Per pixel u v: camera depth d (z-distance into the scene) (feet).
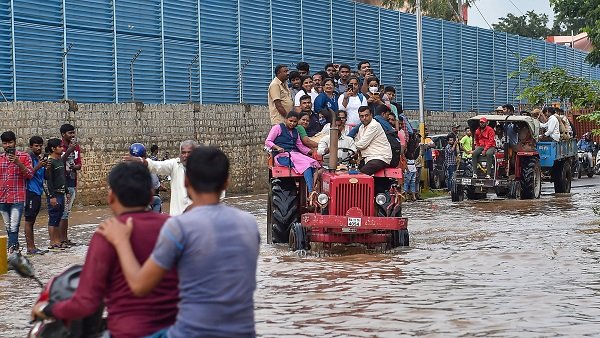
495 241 68.44
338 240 63.62
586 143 178.50
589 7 166.71
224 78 137.80
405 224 63.57
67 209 71.41
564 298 43.86
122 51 119.44
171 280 23.07
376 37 174.81
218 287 21.88
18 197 66.59
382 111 73.87
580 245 64.59
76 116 108.58
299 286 49.11
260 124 141.49
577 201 111.14
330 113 66.59
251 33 143.23
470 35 204.74
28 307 46.11
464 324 38.42
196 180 22.91
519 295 44.83
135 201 23.80
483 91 209.36
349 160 67.10
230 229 22.24
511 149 116.06
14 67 104.32
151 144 119.65
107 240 22.84
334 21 163.22
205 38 134.00
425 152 136.26
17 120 100.94
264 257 61.57
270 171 69.72
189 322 21.77
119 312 22.90
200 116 128.57
